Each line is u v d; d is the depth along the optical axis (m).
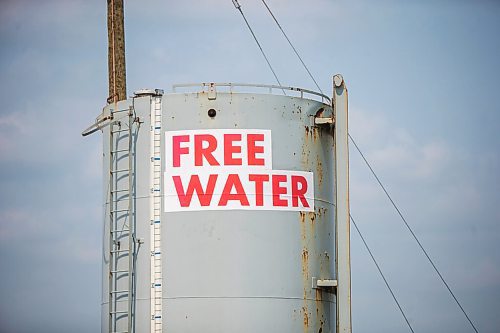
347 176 33.09
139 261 31.78
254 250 31.47
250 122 32.06
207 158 31.72
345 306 32.47
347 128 33.19
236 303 31.17
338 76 33.38
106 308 32.62
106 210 33.28
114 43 36.84
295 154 32.56
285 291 31.72
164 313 31.28
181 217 31.55
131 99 32.66
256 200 31.69
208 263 31.28
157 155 32.06
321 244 32.84
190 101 32.09
